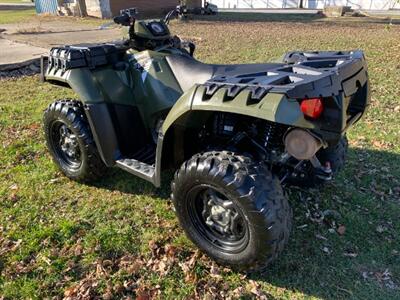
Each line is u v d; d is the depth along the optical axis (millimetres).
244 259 2357
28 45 11086
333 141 2211
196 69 2982
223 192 2250
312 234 2928
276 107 1994
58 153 3781
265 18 23344
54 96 6516
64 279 2557
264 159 2523
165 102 3055
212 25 18453
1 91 6887
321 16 24812
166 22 3484
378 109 5453
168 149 2732
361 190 3506
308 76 2164
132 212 3246
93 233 2988
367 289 2426
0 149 4449
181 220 2633
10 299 2416
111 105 3205
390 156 4102
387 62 8500
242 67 2838
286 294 2404
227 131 2639
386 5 32719
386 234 2926
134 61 3273
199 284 2492
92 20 20344
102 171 3520
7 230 3047
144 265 2664
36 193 3551
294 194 3410
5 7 35781
